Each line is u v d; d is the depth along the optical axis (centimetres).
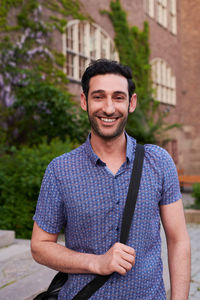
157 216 131
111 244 125
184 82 2066
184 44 2058
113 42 1376
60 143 596
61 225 135
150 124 1099
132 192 125
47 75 1010
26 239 472
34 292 266
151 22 1684
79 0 1175
